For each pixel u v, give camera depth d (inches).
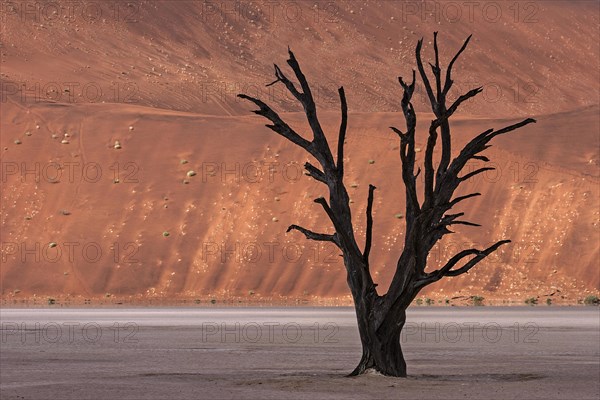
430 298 5915.4
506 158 7076.8
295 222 6791.3
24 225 6904.5
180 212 6983.3
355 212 6766.7
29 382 1819.6
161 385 1756.9
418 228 1850.4
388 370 1902.1
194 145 7583.7
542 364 2207.2
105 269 6525.6
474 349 2635.3
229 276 6432.1
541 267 6186.0
